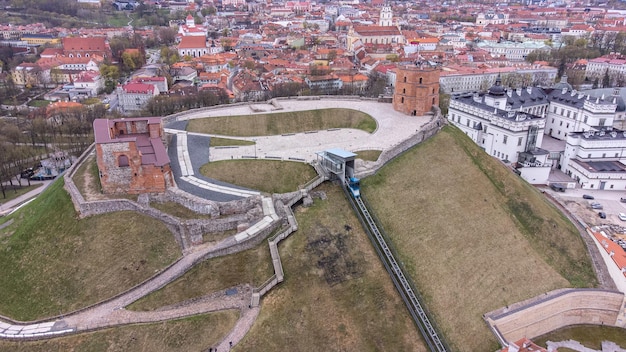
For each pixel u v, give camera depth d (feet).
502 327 247.50
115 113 629.51
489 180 337.31
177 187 278.05
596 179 439.63
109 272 230.27
